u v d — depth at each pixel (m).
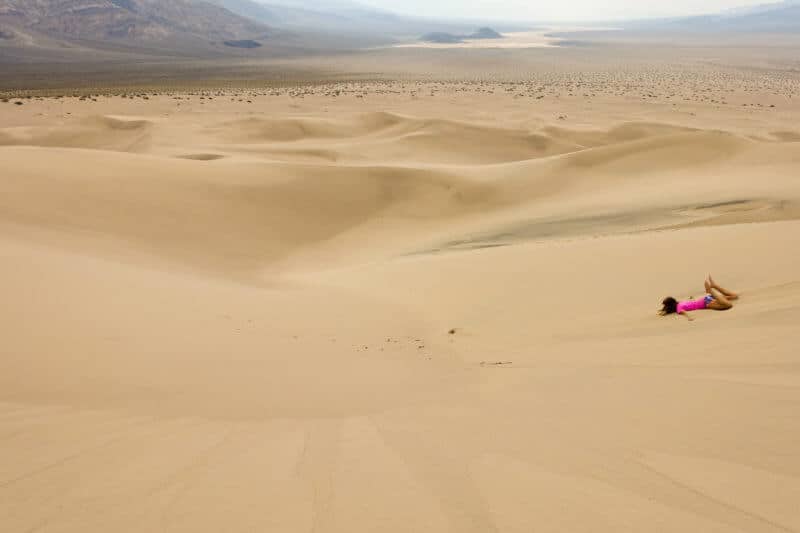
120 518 3.67
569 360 8.68
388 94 175.12
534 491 3.79
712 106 143.75
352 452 4.77
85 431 5.57
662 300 11.53
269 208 37.44
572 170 45.16
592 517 3.40
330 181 42.00
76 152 37.91
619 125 97.69
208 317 12.28
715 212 27.97
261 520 3.55
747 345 7.38
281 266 30.22
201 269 24.22
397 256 30.12
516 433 5.05
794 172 36.94
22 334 8.89
